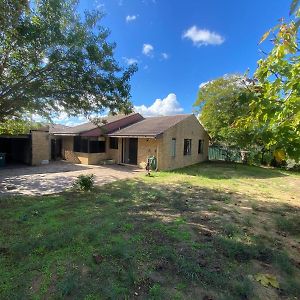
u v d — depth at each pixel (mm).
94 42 8797
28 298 3314
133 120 22297
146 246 4797
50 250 4621
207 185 11562
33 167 17109
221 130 20047
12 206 7531
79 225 5828
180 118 19719
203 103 24391
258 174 16078
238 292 3500
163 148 17016
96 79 9172
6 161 19672
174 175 14547
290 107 2697
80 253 4488
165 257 4383
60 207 7418
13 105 9133
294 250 4922
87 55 8555
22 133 17266
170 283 3668
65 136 21734
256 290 3584
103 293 3395
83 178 10047
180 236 5316
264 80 3105
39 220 6246
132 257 4344
